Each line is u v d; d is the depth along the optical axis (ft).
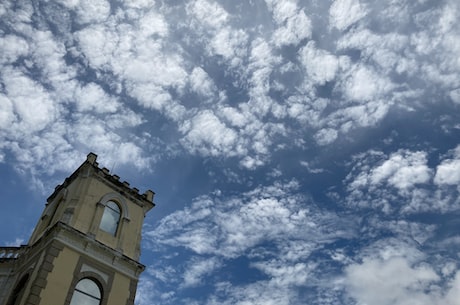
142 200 92.02
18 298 66.64
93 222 78.33
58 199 86.63
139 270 79.92
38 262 70.03
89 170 84.99
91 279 72.28
